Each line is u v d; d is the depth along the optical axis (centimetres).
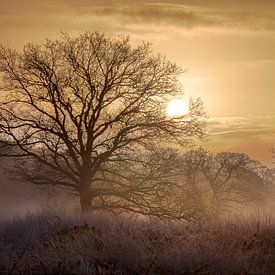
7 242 1489
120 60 3822
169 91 3806
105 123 3825
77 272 1072
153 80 3828
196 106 3816
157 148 3803
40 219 1758
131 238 1259
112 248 1195
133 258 1137
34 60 3772
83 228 1515
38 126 3769
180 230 1468
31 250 1309
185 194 3678
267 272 1064
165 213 3500
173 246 1207
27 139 3744
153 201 3681
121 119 3806
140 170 3778
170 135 3756
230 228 1419
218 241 1302
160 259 1116
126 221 1553
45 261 1145
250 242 1293
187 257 1112
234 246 1224
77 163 3828
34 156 3775
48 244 1334
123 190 3706
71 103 3828
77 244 1270
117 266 1116
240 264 1090
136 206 3688
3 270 1107
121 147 3788
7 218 1991
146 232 1412
